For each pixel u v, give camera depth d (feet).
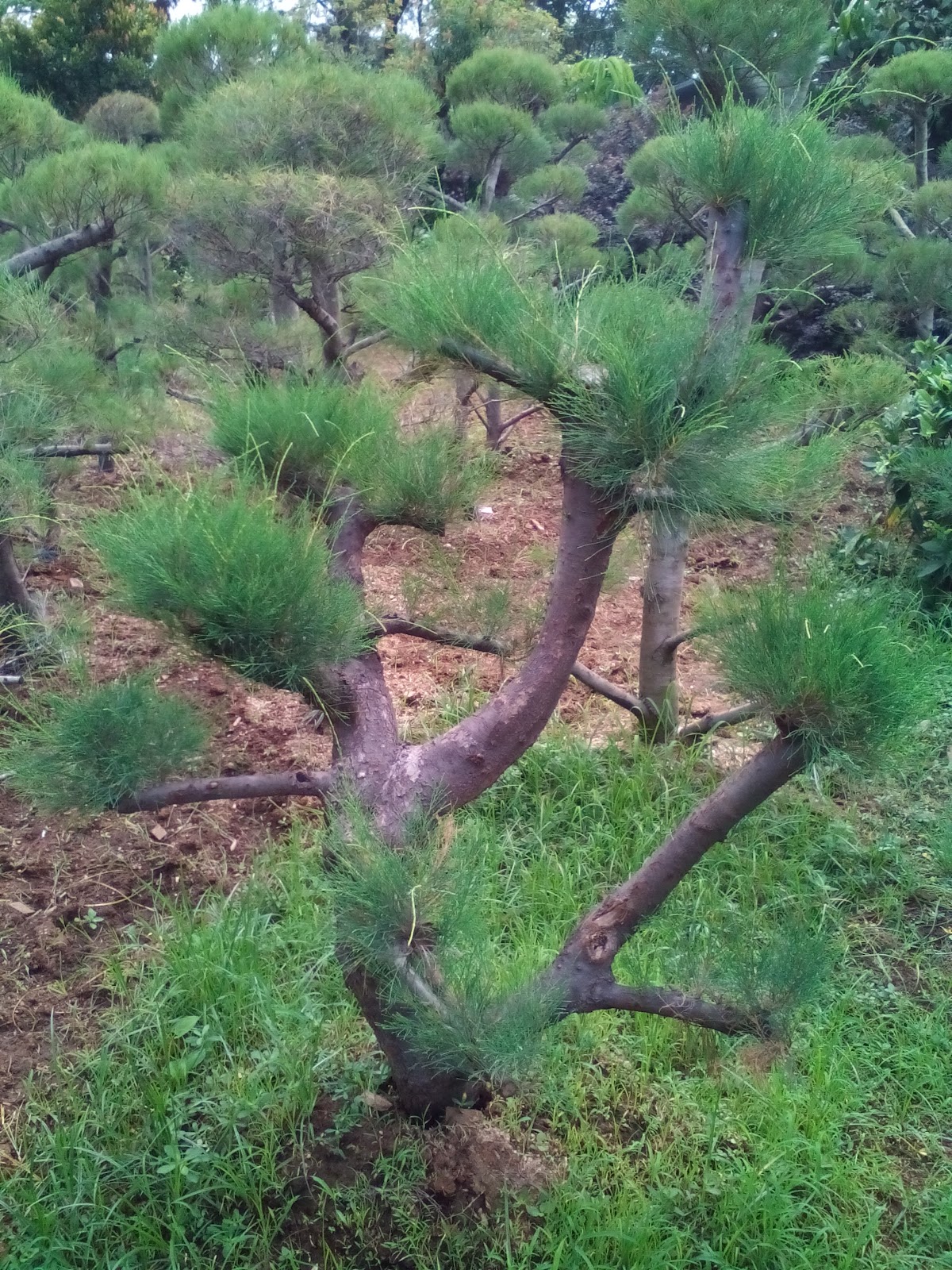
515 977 9.07
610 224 32.65
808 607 7.23
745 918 10.89
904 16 27.96
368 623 7.84
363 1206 8.23
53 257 16.89
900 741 6.94
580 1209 8.07
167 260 27.43
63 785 7.64
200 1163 8.46
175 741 7.74
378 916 6.66
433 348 7.12
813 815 13.08
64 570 17.60
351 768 7.85
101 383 15.85
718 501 6.81
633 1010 7.45
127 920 11.23
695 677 15.67
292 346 18.08
